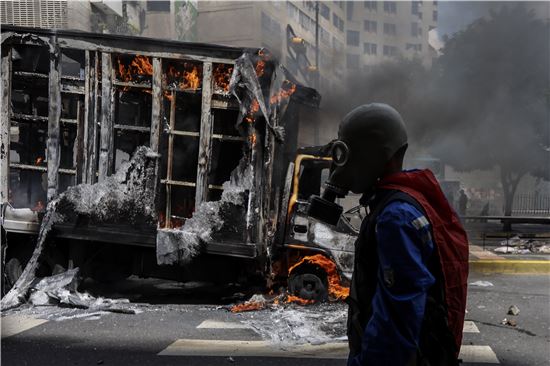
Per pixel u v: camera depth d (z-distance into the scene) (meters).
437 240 1.56
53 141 6.87
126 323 5.79
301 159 6.93
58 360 4.48
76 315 6.11
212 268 6.84
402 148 1.71
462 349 4.89
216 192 6.72
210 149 6.61
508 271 9.54
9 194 6.98
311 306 6.58
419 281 1.48
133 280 8.60
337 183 1.73
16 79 7.02
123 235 6.61
